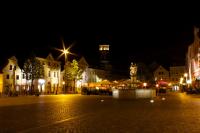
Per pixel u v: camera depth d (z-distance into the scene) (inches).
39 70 3019.2
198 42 2596.0
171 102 1227.2
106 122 528.1
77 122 530.9
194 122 517.7
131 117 614.2
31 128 454.3
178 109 828.0
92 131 420.8
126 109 843.4
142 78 4485.7
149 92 1806.1
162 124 493.0
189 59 3353.8
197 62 2620.6
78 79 3494.1
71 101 1371.8
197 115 647.1
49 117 621.9
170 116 628.7
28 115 670.5
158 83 3080.7
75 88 3528.5
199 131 413.7
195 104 1067.9
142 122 523.2
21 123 517.7
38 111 785.6
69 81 3484.3
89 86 2721.5
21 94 2775.6
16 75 3299.7
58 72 3971.5
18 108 917.2
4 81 3171.8
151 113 705.6
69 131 421.4
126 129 438.6
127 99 1592.0
